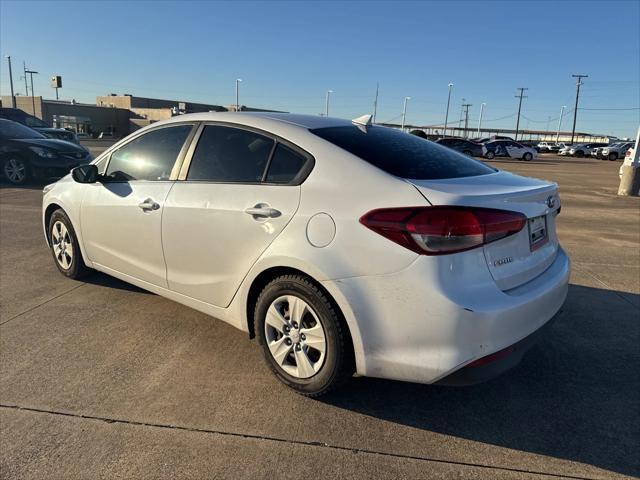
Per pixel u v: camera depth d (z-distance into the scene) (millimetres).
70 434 2588
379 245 2520
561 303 3014
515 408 2928
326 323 2727
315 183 2828
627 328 4047
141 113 63469
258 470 2365
